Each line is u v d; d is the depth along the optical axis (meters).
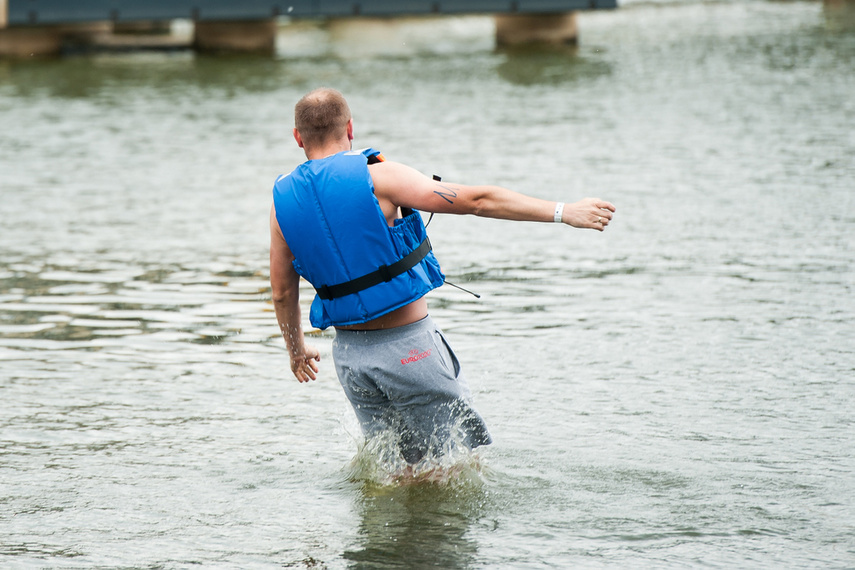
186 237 18.52
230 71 46.91
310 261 7.94
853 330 12.27
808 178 21.81
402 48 55.28
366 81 42.34
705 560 6.87
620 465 8.59
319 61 50.16
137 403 10.43
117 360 11.90
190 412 10.17
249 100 37.75
